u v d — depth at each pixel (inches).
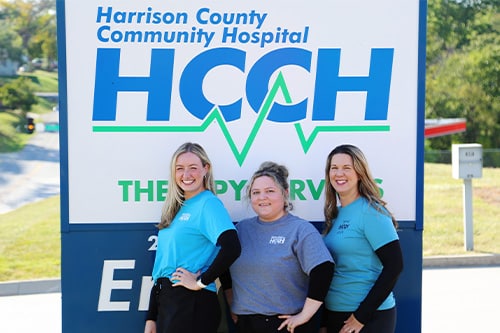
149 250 164.2
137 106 162.9
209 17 163.2
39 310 289.6
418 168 167.8
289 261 140.1
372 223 139.6
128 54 162.1
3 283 322.0
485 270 351.9
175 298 142.7
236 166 165.3
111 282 164.2
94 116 161.9
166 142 163.8
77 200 162.4
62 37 160.6
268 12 163.9
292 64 165.0
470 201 378.9
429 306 290.8
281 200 142.2
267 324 139.7
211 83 164.1
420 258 168.7
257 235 143.3
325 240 147.6
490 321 269.1
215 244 139.9
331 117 166.1
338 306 143.6
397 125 167.2
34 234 421.7
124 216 163.5
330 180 146.5
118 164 162.9
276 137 165.6
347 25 165.3
